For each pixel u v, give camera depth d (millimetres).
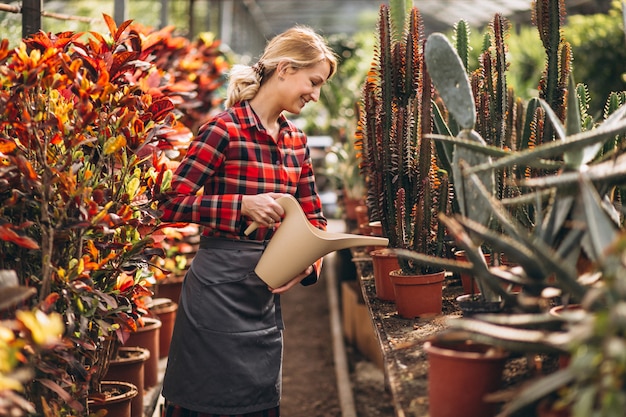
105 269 2506
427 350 1693
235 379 2541
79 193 2195
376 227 3523
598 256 1502
